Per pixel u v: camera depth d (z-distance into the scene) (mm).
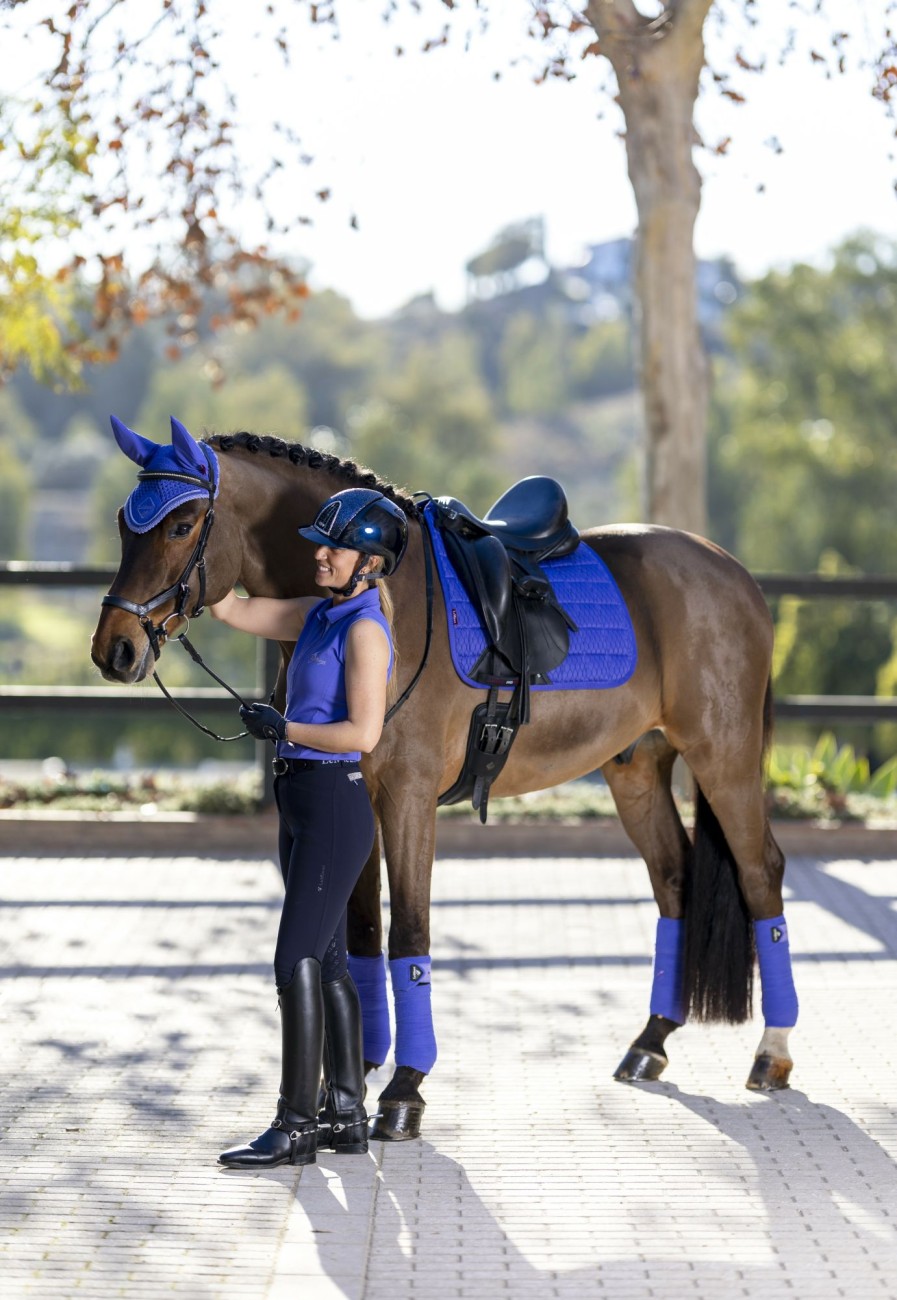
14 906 11273
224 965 9680
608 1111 6941
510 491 7523
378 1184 5996
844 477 68312
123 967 9617
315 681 6152
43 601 108000
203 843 13453
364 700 5996
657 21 13883
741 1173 6129
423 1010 6586
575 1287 5047
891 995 8969
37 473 164125
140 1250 5328
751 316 70375
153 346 171625
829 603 33281
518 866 12852
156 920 10891
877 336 68750
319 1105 6594
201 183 14602
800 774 15234
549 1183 6012
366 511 6086
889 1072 7516
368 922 6996
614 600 7262
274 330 178875
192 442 6234
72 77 13258
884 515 68188
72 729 52594
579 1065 7676
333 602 6250
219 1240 5418
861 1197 5863
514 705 6793
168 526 6180
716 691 7441
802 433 70375
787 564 68312
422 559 6801
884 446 68000
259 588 6691
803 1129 6676
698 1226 5578
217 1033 8164
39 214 15953
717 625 7492
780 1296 4980
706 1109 6965
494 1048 7965
